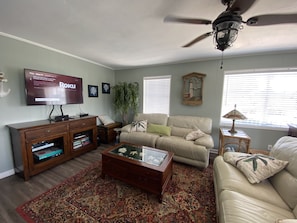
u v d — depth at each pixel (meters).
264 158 1.52
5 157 2.13
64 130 2.53
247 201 1.13
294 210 1.05
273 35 1.94
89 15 1.54
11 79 2.13
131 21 1.66
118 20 1.64
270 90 2.76
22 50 2.22
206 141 2.45
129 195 1.77
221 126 3.18
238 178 1.42
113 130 3.81
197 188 1.92
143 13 1.50
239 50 2.57
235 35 1.28
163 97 3.83
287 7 1.35
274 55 2.65
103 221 1.40
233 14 1.14
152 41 2.24
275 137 2.78
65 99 2.75
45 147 2.39
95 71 3.68
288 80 2.63
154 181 1.67
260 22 1.19
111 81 4.33
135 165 1.78
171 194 1.80
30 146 2.05
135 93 3.88
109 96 4.28
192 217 1.46
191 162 2.44
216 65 3.11
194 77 3.30
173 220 1.42
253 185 1.35
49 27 1.81
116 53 2.86
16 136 2.04
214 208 1.58
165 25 1.74
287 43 2.21
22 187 1.90
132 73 4.19
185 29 1.83
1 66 2.02
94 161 2.69
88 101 3.56
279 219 0.91
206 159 2.34
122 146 2.39
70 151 2.67
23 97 2.29
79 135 2.98
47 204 1.60
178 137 2.98
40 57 2.46
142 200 1.69
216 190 1.58
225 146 3.02
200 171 2.37
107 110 4.24
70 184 1.97
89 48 2.59
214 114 3.22
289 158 1.39
